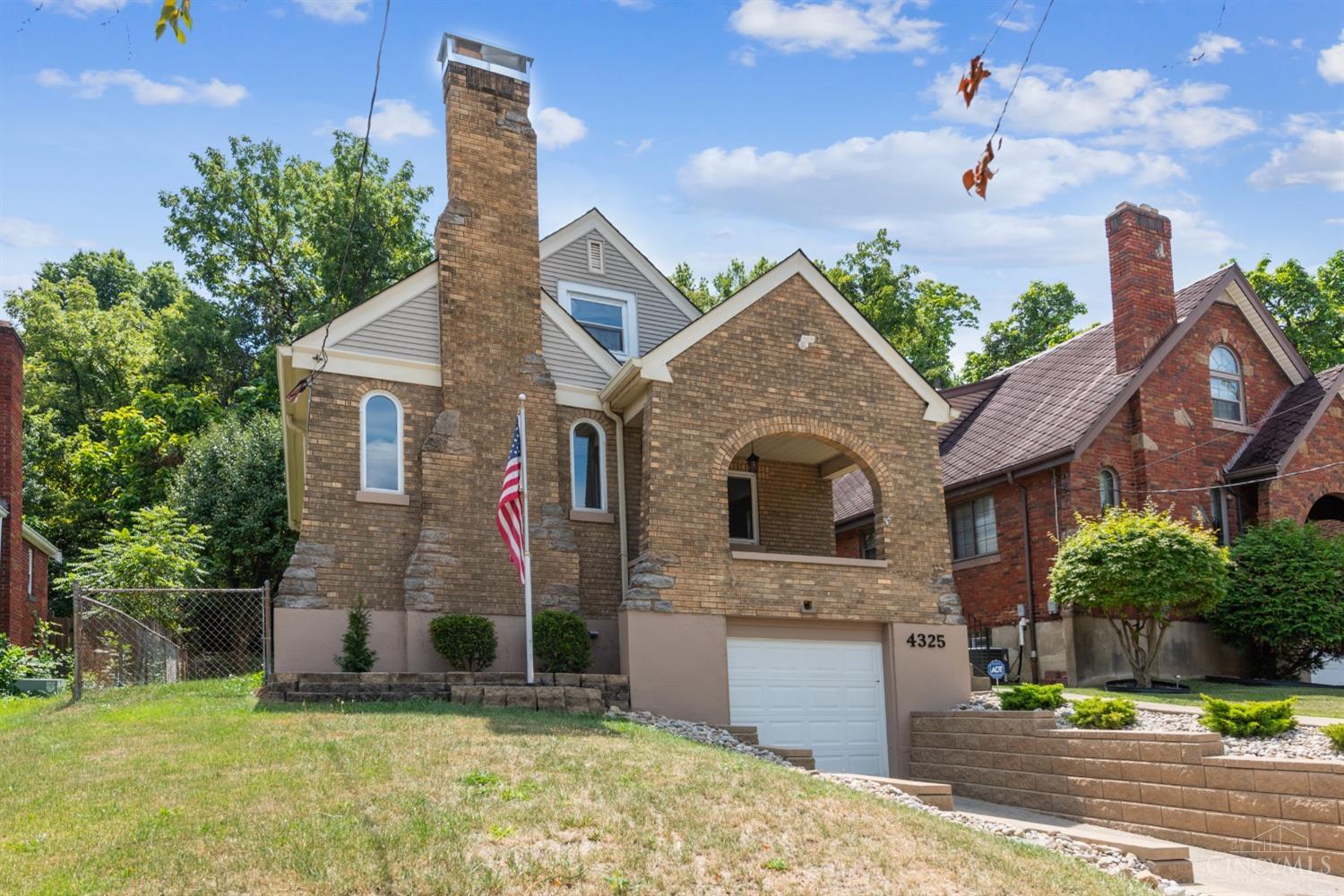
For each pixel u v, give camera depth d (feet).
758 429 58.23
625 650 52.80
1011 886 27.96
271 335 138.62
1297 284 120.88
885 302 128.36
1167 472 76.54
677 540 54.80
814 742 56.80
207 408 129.80
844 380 61.26
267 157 141.38
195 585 81.97
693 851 27.12
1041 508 75.51
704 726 50.80
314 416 53.57
